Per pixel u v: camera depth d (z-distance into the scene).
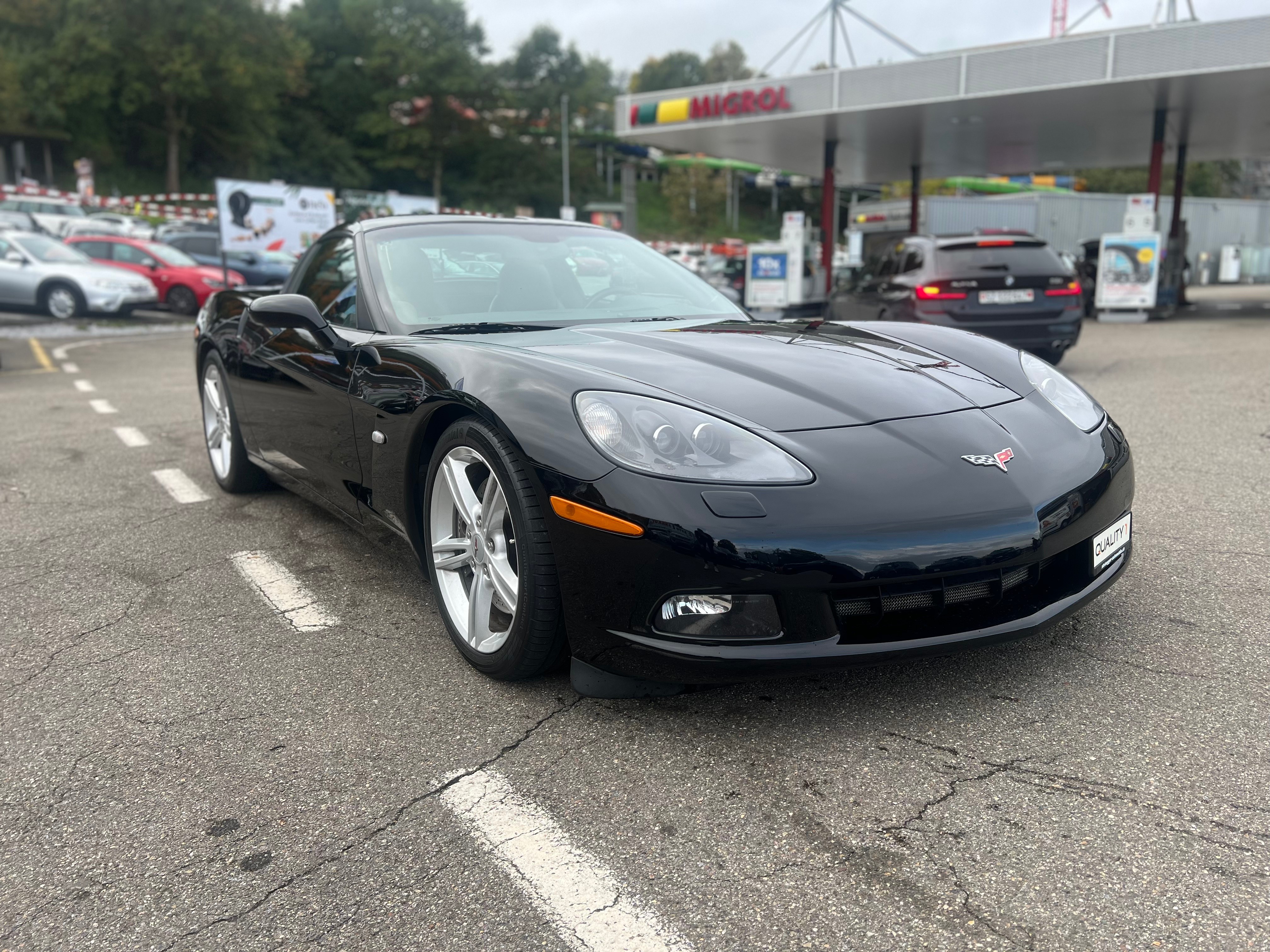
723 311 3.23
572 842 1.70
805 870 1.60
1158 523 3.52
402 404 2.51
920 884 1.55
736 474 1.93
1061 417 2.38
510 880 1.60
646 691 2.10
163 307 17.53
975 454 2.09
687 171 86.94
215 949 1.46
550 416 2.08
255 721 2.19
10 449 5.30
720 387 2.20
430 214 3.48
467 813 1.80
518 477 2.11
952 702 2.17
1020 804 1.76
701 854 1.65
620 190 96.00
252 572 3.23
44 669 2.50
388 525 2.79
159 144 57.25
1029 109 15.81
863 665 1.94
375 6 73.19
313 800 1.86
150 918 1.54
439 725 2.15
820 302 15.96
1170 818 1.70
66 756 2.06
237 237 16.88
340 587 3.08
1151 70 13.27
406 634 2.68
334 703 2.27
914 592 1.95
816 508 1.90
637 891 1.56
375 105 74.94
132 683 2.41
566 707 2.21
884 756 1.95
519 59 98.44
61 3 54.50
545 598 2.10
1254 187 75.06
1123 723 2.04
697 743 2.03
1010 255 7.77
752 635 1.92
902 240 8.87
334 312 3.21
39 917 1.55
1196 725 2.03
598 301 3.12
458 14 74.62
